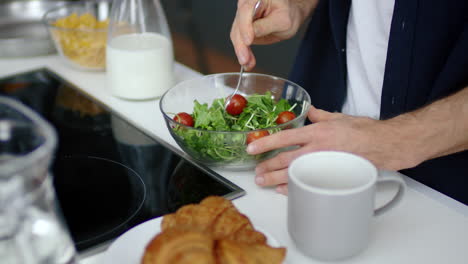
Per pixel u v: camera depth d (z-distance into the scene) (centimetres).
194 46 283
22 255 47
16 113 51
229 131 80
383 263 65
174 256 51
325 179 65
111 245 63
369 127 80
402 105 107
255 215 75
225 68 268
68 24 135
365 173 62
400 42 102
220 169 88
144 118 112
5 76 135
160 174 86
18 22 160
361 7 111
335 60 125
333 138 78
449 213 75
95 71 139
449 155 102
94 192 81
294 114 89
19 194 46
